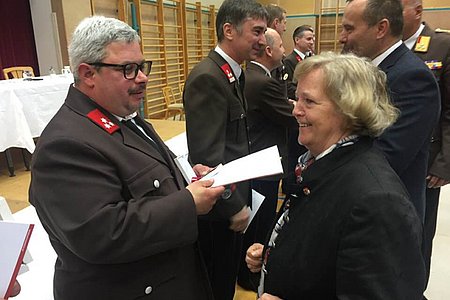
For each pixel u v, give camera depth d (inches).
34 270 77.0
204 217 57.0
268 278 35.9
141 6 251.3
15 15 221.9
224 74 60.5
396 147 46.6
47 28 228.8
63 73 195.3
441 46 67.2
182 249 42.5
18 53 226.8
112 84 37.1
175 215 36.1
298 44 142.2
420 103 47.1
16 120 135.3
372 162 31.2
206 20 346.0
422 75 47.1
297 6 379.9
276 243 35.9
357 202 28.6
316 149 35.0
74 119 36.4
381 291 27.2
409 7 66.4
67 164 33.5
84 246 33.0
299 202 34.7
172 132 191.5
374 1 49.4
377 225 27.4
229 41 61.4
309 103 33.4
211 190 38.3
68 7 221.0
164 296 40.1
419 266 28.5
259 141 82.5
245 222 59.6
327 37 382.9
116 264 36.9
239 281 83.6
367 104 31.5
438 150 69.2
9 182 134.7
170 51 291.7
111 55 36.4
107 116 38.5
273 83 79.5
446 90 66.5
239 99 63.7
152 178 38.4
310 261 31.8
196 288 44.5
